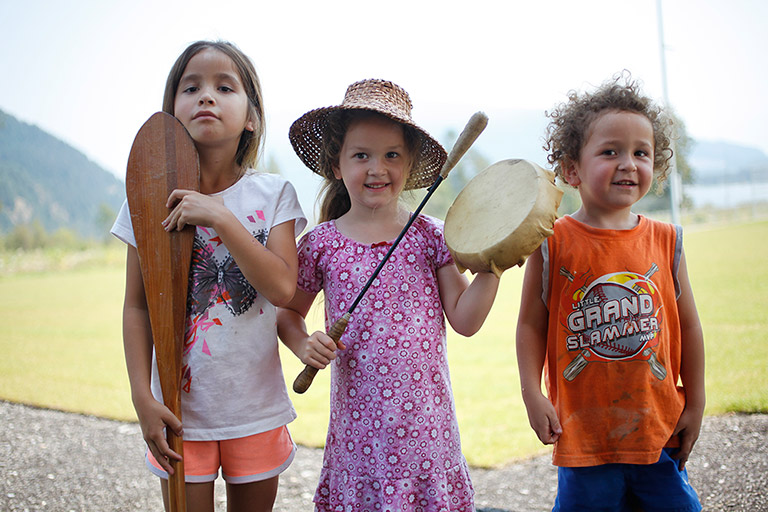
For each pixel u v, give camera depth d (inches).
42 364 232.2
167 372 70.0
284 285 71.3
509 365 208.5
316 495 76.5
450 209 72.4
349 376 73.0
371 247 75.3
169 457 68.8
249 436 73.7
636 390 72.6
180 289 71.1
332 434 75.2
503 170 69.9
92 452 133.8
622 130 72.8
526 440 133.0
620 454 72.6
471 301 69.0
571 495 73.5
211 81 74.2
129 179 72.3
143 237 71.7
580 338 73.9
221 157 76.5
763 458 110.5
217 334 73.2
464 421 148.4
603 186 73.5
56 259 844.0
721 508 94.0
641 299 73.1
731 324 230.1
